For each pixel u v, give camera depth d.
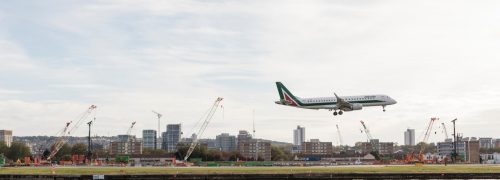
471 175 149.38
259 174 144.62
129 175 143.88
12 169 190.88
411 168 184.50
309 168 187.75
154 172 158.38
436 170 167.88
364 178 147.88
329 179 146.12
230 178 144.50
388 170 166.75
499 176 149.00
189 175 144.38
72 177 143.12
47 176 144.75
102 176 142.62
